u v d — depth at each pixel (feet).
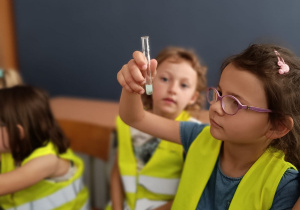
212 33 6.59
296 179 1.87
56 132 3.26
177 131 2.38
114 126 4.31
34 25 8.09
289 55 1.85
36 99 3.11
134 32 7.19
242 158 2.00
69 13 7.68
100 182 4.68
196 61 3.31
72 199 3.36
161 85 3.06
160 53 3.30
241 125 1.76
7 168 3.14
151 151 3.19
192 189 2.17
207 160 2.16
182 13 6.73
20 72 8.49
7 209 3.21
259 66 1.70
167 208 2.98
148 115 2.30
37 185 3.15
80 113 5.24
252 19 6.26
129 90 1.83
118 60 7.47
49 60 8.18
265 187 1.87
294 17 5.98
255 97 1.71
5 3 7.98
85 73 7.89
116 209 3.35
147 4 6.95
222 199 2.06
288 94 1.72
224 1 6.37
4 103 2.96
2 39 8.01
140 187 3.18
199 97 3.48
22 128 2.97
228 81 1.78
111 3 7.23
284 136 1.94
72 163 3.49
